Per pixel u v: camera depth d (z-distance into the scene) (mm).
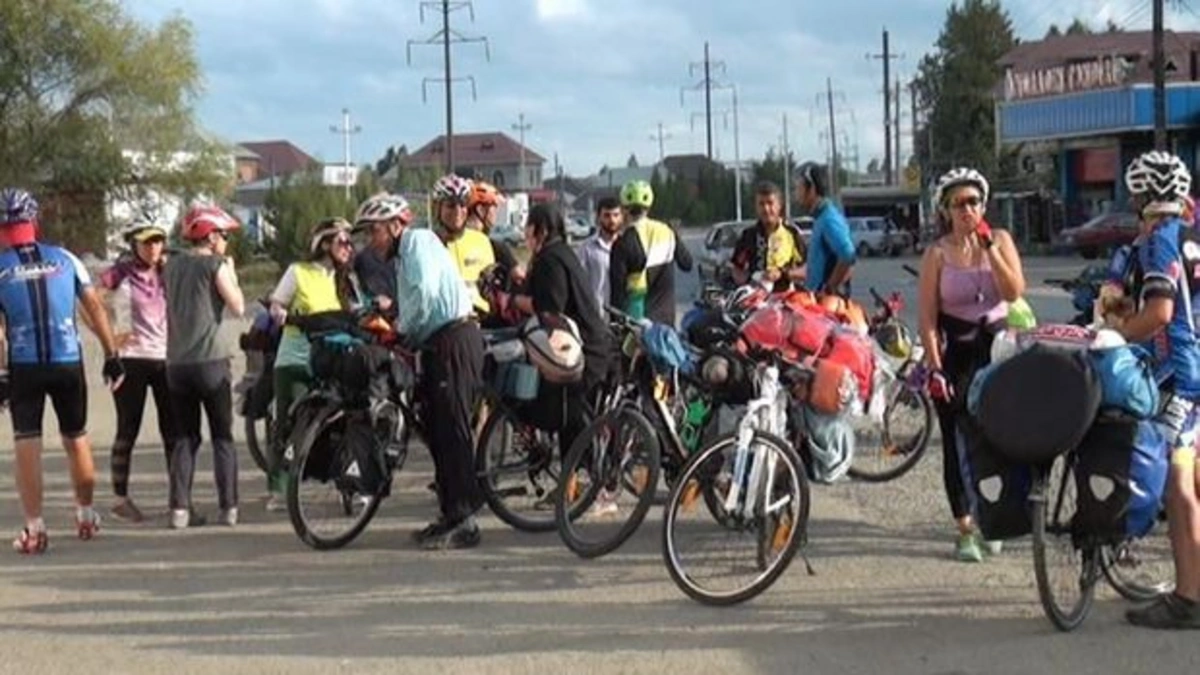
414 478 11188
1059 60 66562
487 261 10492
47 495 10945
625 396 8703
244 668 6582
